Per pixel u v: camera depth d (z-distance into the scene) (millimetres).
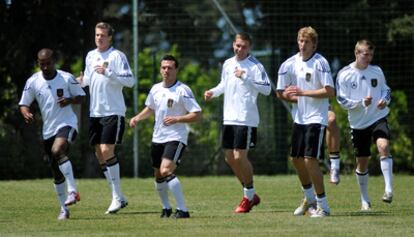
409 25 74750
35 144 70562
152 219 34906
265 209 39656
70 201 34656
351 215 36094
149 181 59344
